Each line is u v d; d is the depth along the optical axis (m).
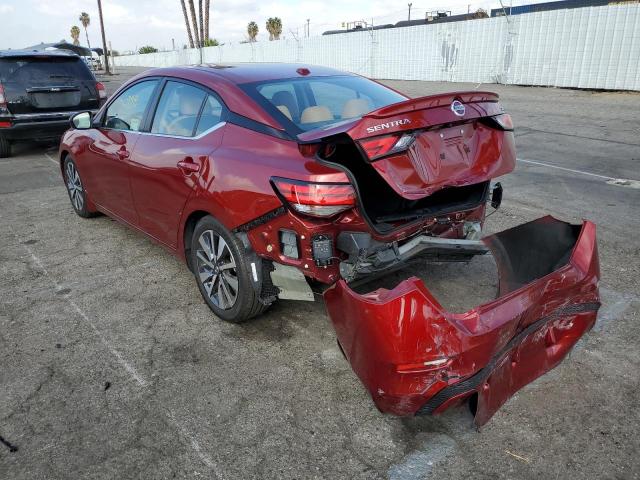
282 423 2.66
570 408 2.70
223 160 3.20
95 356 3.27
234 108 3.36
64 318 3.74
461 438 2.53
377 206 3.10
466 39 18.95
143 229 4.41
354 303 2.38
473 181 2.82
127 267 4.59
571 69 15.83
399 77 22.41
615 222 5.28
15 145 10.94
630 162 7.66
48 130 9.30
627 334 3.33
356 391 2.89
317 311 3.73
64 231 5.54
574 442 2.48
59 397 2.89
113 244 5.13
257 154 3.06
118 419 2.71
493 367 2.42
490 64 18.36
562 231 3.00
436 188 2.67
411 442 2.51
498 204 3.53
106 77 30.95
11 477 2.35
